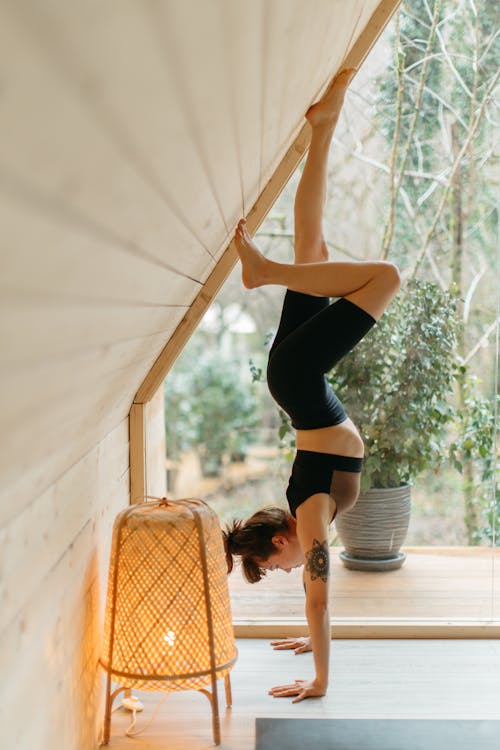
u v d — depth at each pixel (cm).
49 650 200
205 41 95
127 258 133
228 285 423
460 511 362
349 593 362
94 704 264
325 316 264
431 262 353
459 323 355
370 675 311
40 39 61
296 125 277
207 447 615
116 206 106
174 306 261
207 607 255
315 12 162
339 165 353
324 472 285
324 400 280
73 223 94
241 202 253
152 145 103
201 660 256
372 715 277
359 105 349
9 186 72
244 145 181
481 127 346
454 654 332
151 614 253
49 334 114
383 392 358
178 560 253
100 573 281
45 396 136
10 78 61
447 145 349
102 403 224
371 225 354
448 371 357
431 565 362
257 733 266
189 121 112
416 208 352
